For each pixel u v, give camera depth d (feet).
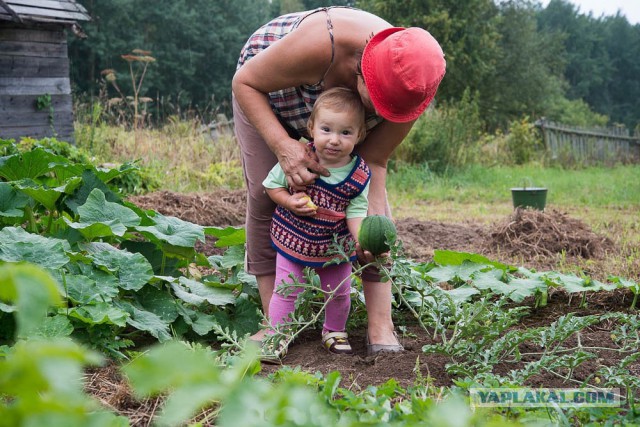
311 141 10.95
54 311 9.12
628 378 7.89
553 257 20.57
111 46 130.11
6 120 37.60
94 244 11.52
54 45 39.58
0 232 10.03
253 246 11.23
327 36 9.25
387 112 9.20
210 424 6.70
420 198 39.93
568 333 9.12
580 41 235.40
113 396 7.64
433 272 13.89
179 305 11.15
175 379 2.16
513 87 118.11
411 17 94.43
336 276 10.48
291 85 9.77
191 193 27.02
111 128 45.06
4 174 14.34
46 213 16.38
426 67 8.80
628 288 14.21
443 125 52.42
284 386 3.19
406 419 5.13
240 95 9.90
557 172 57.77
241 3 160.86
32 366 2.19
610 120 238.89
